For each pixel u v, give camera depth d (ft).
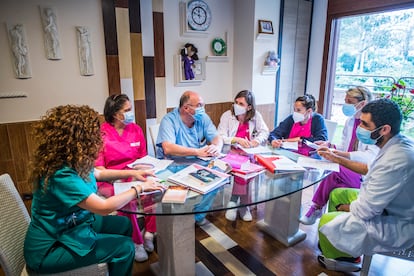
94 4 7.57
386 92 9.62
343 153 5.98
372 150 5.97
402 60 9.50
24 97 7.24
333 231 4.72
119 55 8.12
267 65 10.67
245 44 10.61
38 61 7.22
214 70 10.96
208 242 6.50
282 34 10.89
